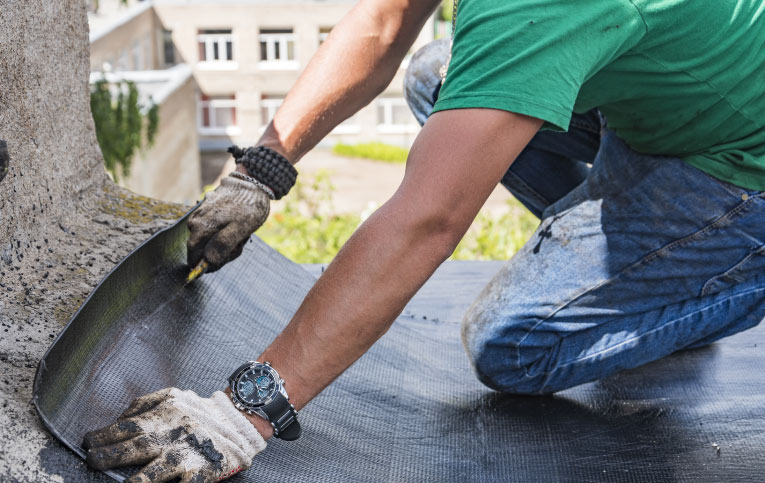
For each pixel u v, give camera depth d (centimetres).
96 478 125
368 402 186
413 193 129
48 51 192
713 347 224
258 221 184
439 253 131
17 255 173
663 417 186
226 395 138
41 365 125
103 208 217
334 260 134
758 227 176
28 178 181
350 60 190
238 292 207
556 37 129
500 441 178
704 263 182
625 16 136
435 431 181
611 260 184
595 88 156
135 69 2208
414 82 221
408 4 187
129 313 166
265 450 150
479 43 131
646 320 189
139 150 1386
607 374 196
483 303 197
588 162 224
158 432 129
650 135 173
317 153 2381
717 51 152
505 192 1723
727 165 171
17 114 176
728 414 185
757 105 164
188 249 185
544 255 191
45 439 126
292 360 136
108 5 2328
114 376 150
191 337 177
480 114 127
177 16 2362
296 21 2378
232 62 2414
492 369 195
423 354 224
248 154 185
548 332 190
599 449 173
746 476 159
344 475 153
